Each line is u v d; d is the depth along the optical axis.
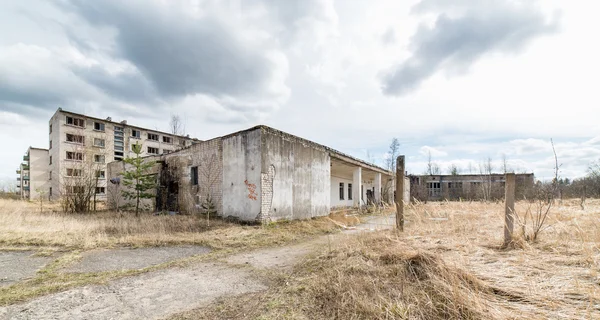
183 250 5.95
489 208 10.09
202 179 11.59
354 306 2.72
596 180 20.09
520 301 2.39
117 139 34.50
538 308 2.21
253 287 3.61
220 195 10.69
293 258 5.20
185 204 12.29
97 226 8.35
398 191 6.12
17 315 2.82
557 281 2.63
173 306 3.03
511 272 2.98
